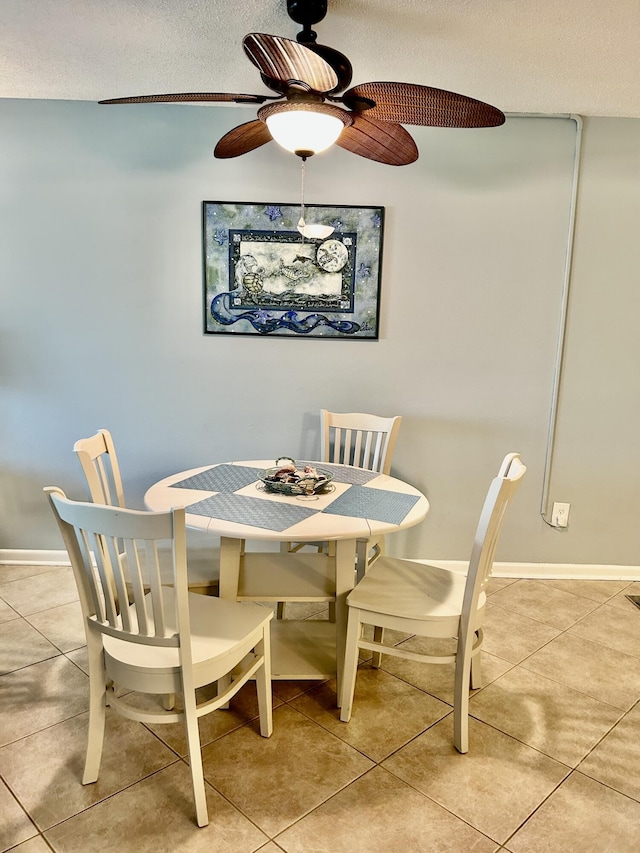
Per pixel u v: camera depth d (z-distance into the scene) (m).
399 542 3.15
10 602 2.75
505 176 2.84
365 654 2.44
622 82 2.32
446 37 1.93
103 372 3.03
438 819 1.59
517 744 1.89
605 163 2.82
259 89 2.51
